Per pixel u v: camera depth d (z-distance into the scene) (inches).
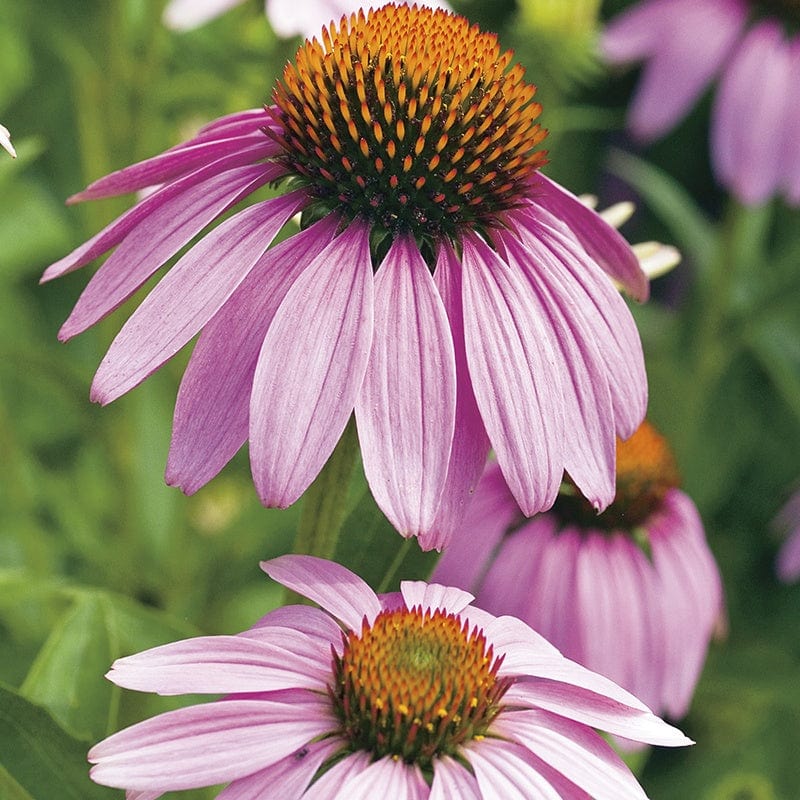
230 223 15.5
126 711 16.7
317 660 14.9
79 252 15.7
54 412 25.6
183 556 22.8
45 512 23.7
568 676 15.1
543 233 16.1
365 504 16.0
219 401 15.0
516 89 16.1
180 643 14.6
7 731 15.0
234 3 21.4
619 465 19.3
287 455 14.6
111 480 22.4
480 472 15.2
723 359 23.9
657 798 23.2
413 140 15.8
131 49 22.2
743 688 23.3
